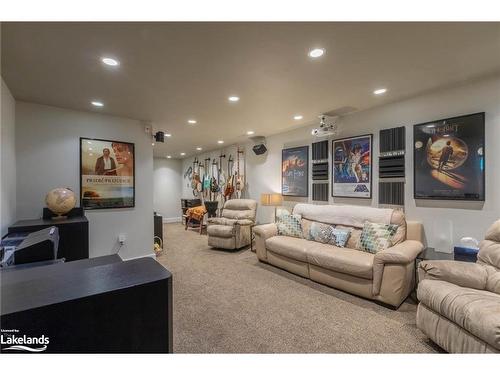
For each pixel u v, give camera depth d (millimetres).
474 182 2424
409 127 2924
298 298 2566
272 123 4027
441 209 2684
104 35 1656
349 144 3529
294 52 1897
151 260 999
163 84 2475
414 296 2494
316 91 2693
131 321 780
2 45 1757
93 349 725
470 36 1698
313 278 2963
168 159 8484
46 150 3105
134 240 3809
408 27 1596
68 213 3053
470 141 2447
